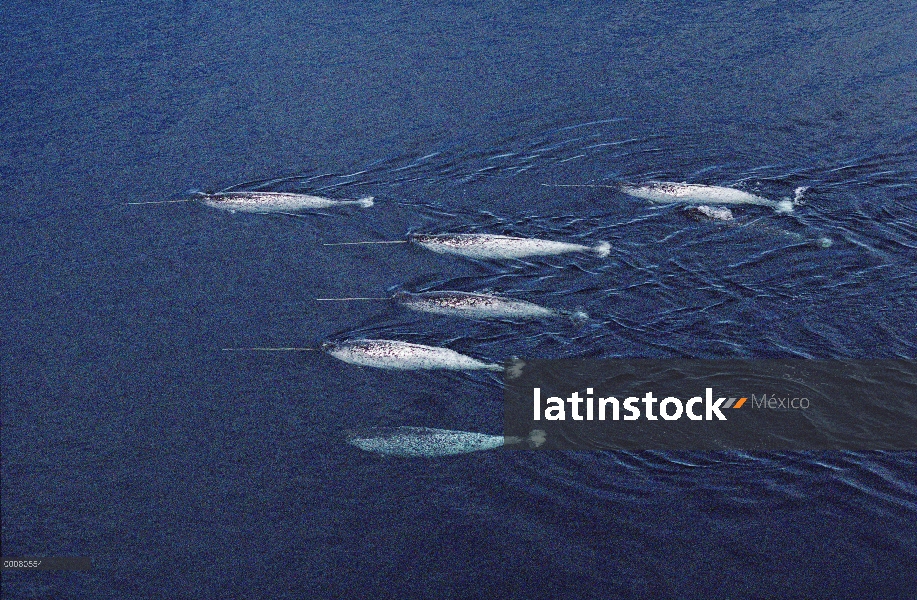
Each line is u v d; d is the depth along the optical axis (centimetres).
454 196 14688
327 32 19325
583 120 16212
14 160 15775
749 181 14550
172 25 19812
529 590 9194
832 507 9775
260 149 15888
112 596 9306
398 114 16625
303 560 9588
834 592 8994
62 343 12344
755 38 18412
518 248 13400
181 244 13950
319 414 11162
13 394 11606
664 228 13688
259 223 14325
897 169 14612
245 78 17800
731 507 9844
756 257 13038
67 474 10588
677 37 18588
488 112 16562
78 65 18388
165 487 10394
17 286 13275
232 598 9250
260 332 12350
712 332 11838
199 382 11669
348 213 14412
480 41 18725
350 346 11962
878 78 16950
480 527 9819
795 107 16250
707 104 16462
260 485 10369
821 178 14512
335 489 10288
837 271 12706
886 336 11625
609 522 9781
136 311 12800
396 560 9538
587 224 13875
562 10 19750
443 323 12238
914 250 13012
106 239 14112
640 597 9069
